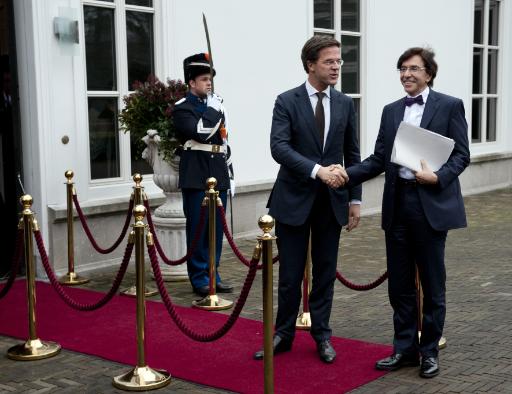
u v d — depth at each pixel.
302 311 5.12
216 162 5.73
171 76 7.30
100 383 3.95
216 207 5.46
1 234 6.42
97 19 6.76
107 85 6.91
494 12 12.73
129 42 7.04
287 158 3.99
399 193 3.95
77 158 6.56
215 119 5.61
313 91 4.13
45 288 6.08
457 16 11.53
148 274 6.47
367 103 9.84
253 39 8.22
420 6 10.73
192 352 4.42
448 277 6.34
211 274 5.45
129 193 7.04
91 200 6.70
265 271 3.40
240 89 8.12
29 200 4.56
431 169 3.84
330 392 3.72
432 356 3.94
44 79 6.25
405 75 3.93
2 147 6.39
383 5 10.02
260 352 4.29
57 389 3.86
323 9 9.27
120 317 5.22
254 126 8.33
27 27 6.18
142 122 6.06
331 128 4.13
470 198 11.63
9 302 5.64
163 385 3.88
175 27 7.32
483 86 12.46
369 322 4.99
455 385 3.78
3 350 4.54
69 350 4.51
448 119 3.89
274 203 4.19
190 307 5.47
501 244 7.88
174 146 5.88
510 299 5.54
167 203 6.33
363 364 4.14
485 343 4.46
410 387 3.77
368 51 9.80
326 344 4.22
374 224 9.22
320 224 4.16
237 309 3.69
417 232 3.88
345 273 6.59
